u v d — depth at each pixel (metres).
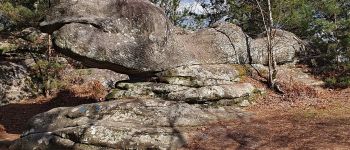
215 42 18.44
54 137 12.72
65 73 22.88
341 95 17.42
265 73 19.19
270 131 12.63
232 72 17.69
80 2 14.69
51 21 14.53
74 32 14.16
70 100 20.97
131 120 13.13
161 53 15.81
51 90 22.00
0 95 21.17
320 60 21.78
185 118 13.51
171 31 16.36
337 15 21.78
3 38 24.34
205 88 15.69
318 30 22.38
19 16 19.14
